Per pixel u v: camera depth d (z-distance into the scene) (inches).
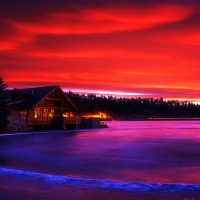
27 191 327.0
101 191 327.0
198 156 721.0
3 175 409.4
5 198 301.0
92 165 587.8
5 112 1713.8
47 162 629.9
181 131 1975.9
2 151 844.0
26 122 1887.3
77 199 297.0
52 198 300.4
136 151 829.8
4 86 1750.7
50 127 2103.8
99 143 1078.4
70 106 2305.6
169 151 826.2
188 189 333.7
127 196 307.0
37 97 2063.2
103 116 6422.2
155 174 493.4
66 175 483.2
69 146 976.3
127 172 510.9
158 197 302.8
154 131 1971.0
